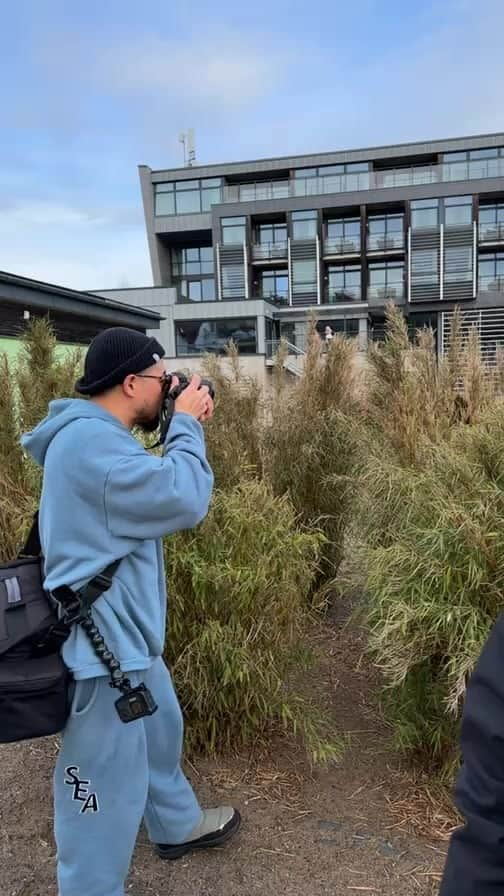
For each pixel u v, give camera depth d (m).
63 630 1.39
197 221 44.91
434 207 40.53
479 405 3.14
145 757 1.53
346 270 43.38
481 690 0.83
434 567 1.94
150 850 1.97
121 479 1.37
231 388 3.90
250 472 3.20
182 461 1.47
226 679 2.09
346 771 2.32
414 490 2.30
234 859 1.91
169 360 15.59
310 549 2.64
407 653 1.93
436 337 3.83
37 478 3.10
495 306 40.44
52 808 2.18
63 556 1.41
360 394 3.79
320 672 2.92
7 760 2.49
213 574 2.06
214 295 45.28
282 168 44.59
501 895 0.75
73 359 4.94
